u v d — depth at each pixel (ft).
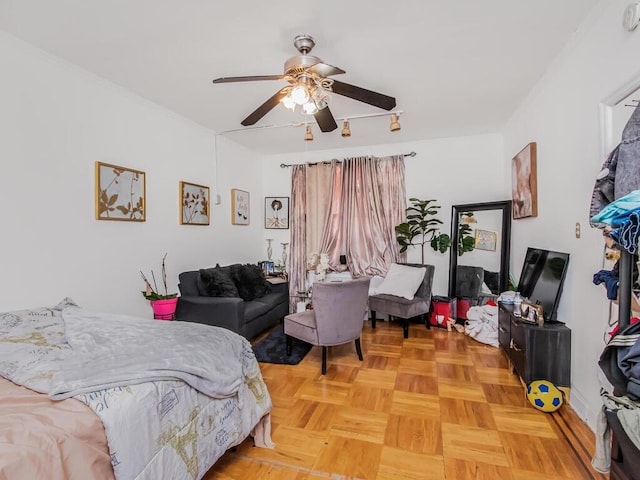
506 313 8.86
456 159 14.05
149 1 5.54
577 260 6.98
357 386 8.27
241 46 6.97
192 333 5.61
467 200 13.93
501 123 12.39
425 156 14.43
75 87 7.73
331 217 15.11
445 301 12.95
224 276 11.55
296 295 15.70
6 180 6.46
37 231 6.98
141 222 9.60
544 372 7.33
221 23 6.18
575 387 7.04
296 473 5.36
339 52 7.30
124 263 9.04
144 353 4.64
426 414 6.97
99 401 3.57
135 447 3.64
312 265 14.19
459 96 9.80
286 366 9.53
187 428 4.36
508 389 7.97
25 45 6.73
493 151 13.57
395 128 9.43
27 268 6.80
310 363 9.75
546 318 7.86
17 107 6.63
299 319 9.78
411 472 5.35
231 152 14.16
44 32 6.40
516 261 11.60
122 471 3.48
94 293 8.19
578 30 6.56
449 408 7.18
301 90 6.30
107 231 8.55
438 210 14.32
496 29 6.52
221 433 4.96
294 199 15.93
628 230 3.19
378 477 5.25
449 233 14.17
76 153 7.77
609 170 4.38
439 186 14.29
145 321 6.29
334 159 15.23
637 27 4.92
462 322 13.20
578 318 6.93
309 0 5.58
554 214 8.16
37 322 5.93
